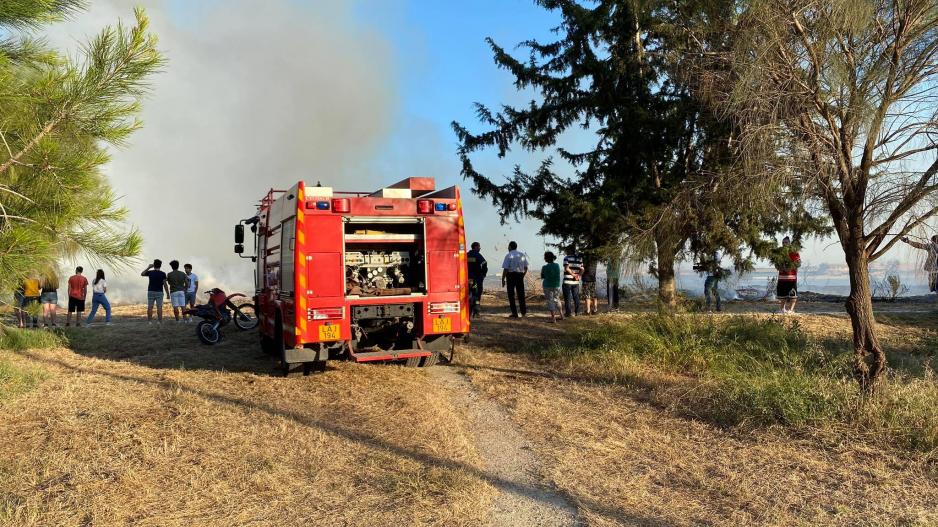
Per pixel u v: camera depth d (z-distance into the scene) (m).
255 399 7.98
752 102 6.91
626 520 4.43
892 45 6.71
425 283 9.66
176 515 4.45
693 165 13.09
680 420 7.00
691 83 8.88
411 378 9.45
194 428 6.58
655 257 11.59
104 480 5.08
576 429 6.73
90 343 13.42
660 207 11.92
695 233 12.26
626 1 13.16
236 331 15.41
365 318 9.59
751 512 4.54
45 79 5.49
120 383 9.12
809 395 6.83
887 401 6.60
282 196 10.17
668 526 4.34
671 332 10.86
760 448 5.98
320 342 9.01
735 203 8.13
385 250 10.01
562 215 13.89
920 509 4.51
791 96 6.75
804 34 6.77
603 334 11.15
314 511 4.54
